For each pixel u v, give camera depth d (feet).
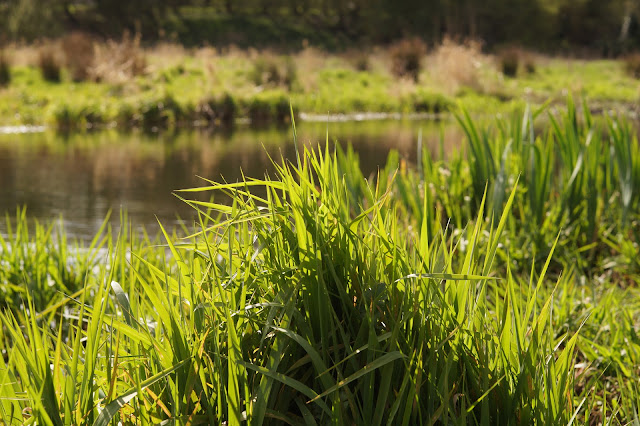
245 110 61.62
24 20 129.29
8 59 73.77
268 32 162.71
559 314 10.50
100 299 5.48
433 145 39.11
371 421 5.63
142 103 58.49
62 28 138.31
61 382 5.64
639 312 11.48
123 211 24.03
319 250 5.74
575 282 12.87
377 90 76.13
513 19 156.04
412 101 70.18
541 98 71.41
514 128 17.71
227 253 6.15
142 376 5.95
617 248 14.61
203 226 6.43
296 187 5.96
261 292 6.17
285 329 5.41
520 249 14.66
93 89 67.10
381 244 6.14
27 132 51.93
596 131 16.58
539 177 15.60
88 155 39.11
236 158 35.96
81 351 7.02
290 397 5.82
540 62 105.50
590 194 15.60
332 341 5.90
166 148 41.57
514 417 5.90
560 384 6.13
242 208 6.16
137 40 76.69
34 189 28.96
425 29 159.74
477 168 16.51
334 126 54.13
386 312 5.94
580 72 97.09
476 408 5.96
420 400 5.82
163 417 5.50
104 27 149.79
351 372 5.71
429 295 6.08
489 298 11.87
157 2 156.56
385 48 148.36
